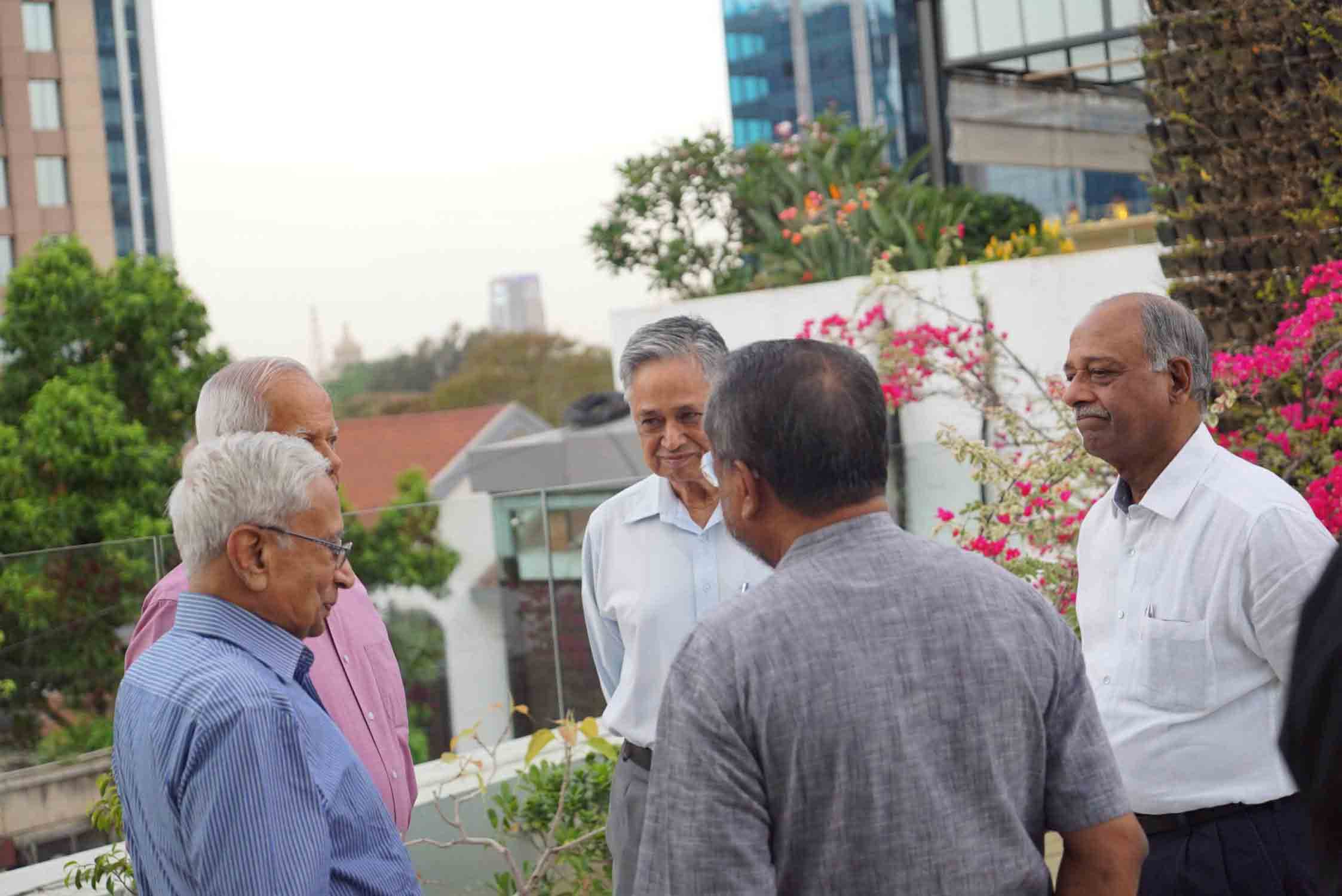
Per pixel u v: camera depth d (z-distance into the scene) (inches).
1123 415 92.9
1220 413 163.0
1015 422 195.0
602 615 110.7
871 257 361.7
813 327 317.4
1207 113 197.2
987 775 60.8
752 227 467.2
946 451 241.6
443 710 206.8
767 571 105.8
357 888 70.7
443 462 1878.7
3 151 1800.0
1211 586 89.0
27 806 167.0
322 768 71.4
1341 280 175.9
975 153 422.6
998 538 168.6
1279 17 185.2
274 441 73.5
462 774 154.4
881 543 63.2
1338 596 52.7
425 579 206.8
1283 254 192.9
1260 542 86.7
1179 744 90.1
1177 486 91.9
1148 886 92.0
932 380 288.5
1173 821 91.3
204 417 92.4
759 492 64.8
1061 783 63.9
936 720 60.2
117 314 690.8
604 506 110.5
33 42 1819.6
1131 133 435.8
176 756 66.0
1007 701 61.5
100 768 174.1
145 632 92.2
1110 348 92.9
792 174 451.8
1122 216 467.2
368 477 1882.4
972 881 59.8
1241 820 89.2
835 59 1382.9
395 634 208.8
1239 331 198.5
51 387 644.7
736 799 58.7
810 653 59.7
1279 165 191.0
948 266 326.3
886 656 60.2
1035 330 285.3
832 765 59.0
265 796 65.4
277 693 68.0
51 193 1834.4
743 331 333.7
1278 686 88.7
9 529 623.5
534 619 205.0
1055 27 401.4
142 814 68.6
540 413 2532.0
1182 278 204.8
